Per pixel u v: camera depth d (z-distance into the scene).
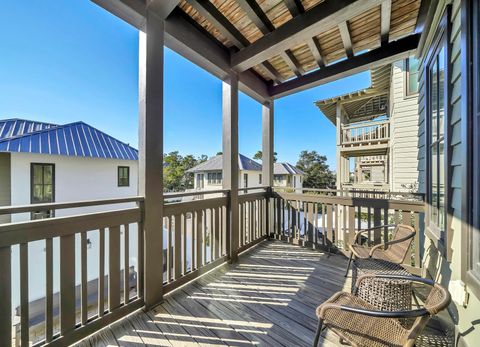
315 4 2.21
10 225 1.27
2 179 6.23
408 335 1.02
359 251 2.28
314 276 2.64
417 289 2.30
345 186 7.87
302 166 27.05
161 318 1.87
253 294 2.25
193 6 2.09
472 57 1.29
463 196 1.34
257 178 15.55
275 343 1.59
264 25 2.41
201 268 2.64
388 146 6.72
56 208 1.44
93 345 1.57
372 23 2.46
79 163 7.20
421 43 2.34
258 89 3.64
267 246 3.73
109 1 1.72
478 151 1.26
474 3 1.28
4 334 1.26
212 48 2.68
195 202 2.58
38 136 6.78
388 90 6.96
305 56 3.14
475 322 1.21
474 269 1.27
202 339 1.63
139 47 1.99
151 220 2.01
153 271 2.03
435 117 2.20
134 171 8.48
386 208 2.94
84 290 1.62
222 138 3.15
